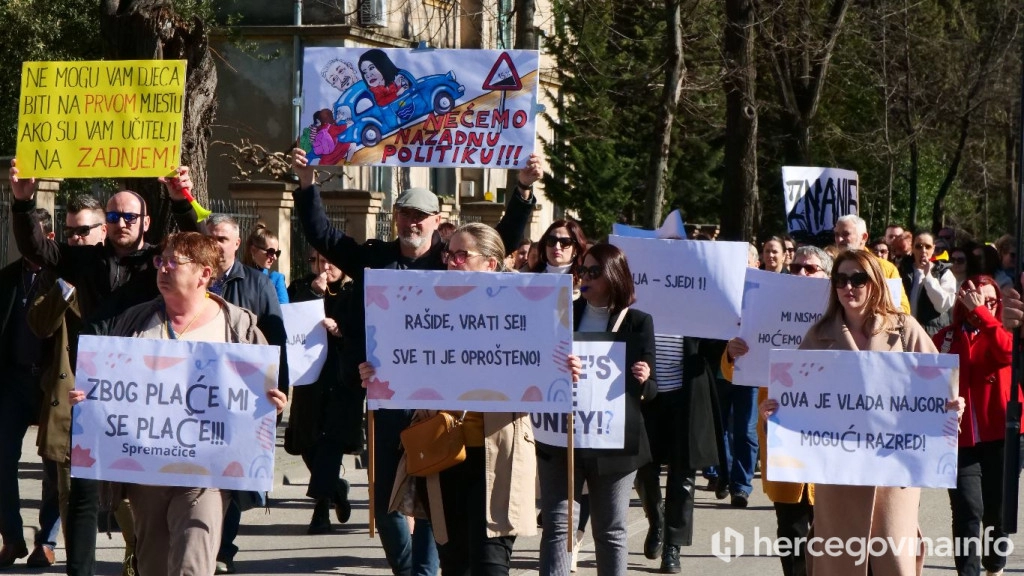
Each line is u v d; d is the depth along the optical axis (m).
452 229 10.36
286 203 17.52
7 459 7.75
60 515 7.88
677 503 8.03
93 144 6.40
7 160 14.26
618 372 6.23
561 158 28.80
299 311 8.64
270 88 25.98
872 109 36.00
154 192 11.24
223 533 7.93
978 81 35.12
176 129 6.39
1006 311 7.04
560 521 6.21
